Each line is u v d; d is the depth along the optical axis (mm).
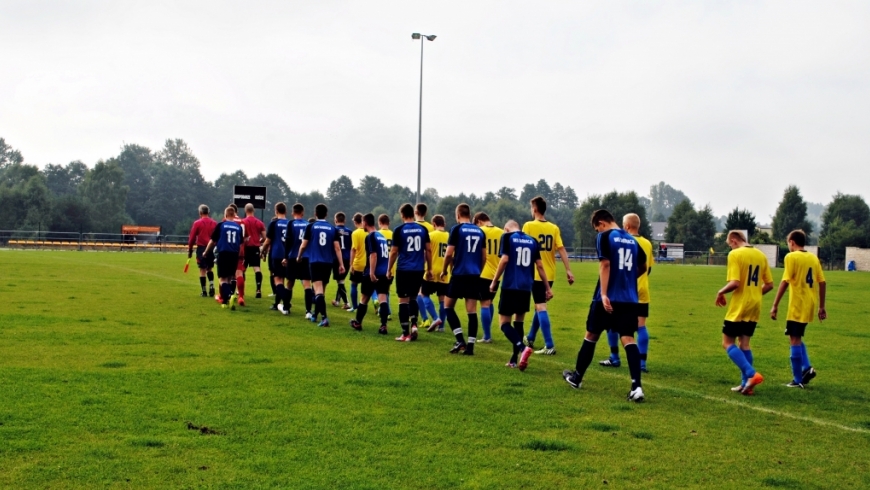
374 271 13359
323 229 14367
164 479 5457
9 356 9891
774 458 6492
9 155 137000
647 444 6781
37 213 83438
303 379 8938
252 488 5328
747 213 91938
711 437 7105
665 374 10547
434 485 5520
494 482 5621
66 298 17891
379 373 9523
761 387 9805
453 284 11586
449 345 12547
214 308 16703
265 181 137000
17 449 5988
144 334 12289
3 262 35094
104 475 5496
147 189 124062
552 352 12172
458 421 7285
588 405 8242
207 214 19453
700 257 77250
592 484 5672
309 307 15461
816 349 13641
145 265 35781
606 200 92500
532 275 10539
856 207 100312
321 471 5715
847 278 45312
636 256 8797
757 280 9523
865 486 5832
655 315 19172
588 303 22312
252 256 19891
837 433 7434
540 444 6555
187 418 7023
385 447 6367
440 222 14828
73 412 7082
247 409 7414
